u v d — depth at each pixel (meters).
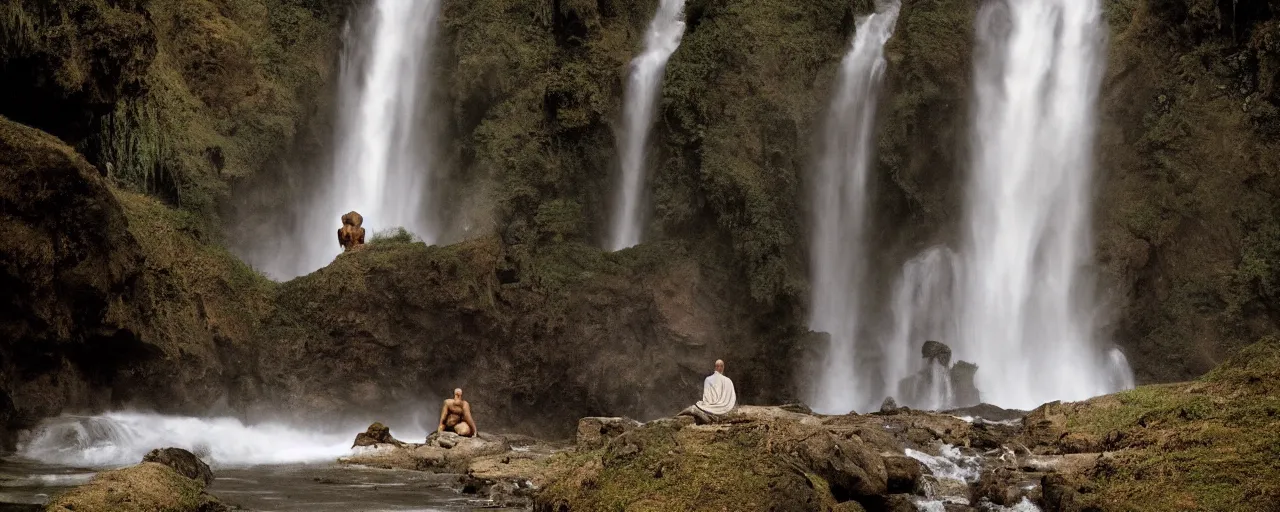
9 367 25.22
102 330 27.59
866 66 46.66
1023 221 44.78
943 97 44.88
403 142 46.91
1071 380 42.19
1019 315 43.78
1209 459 17.62
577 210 45.22
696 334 41.69
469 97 46.06
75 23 30.39
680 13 50.03
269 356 34.81
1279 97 41.91
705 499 16.42
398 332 36.94
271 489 21.22
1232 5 43.25
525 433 38.66
